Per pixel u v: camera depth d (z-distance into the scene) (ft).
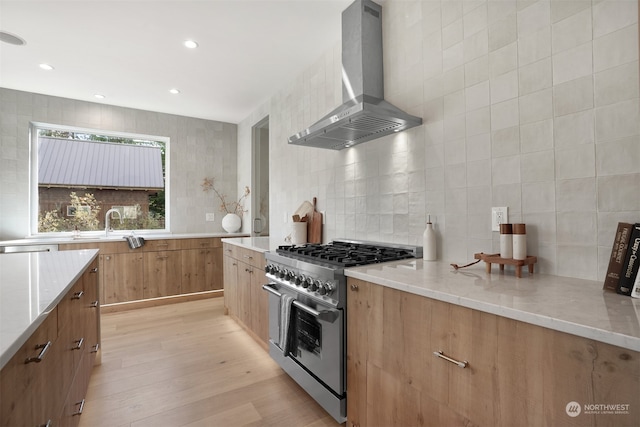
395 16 6.86
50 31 8.10
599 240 3.91
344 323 5.29
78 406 5.13
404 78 6.64
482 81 5.21
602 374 2.43
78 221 13.62
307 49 9.14
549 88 4.37
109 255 12.23
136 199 14.75
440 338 3.70
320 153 9.43
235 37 8.49
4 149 11.72
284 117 11.60
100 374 7.32
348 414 5.23
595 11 3.94
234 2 7.09
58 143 13.76
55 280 4.34
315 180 9.66
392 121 6.05
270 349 7.68
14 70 10.28
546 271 4.44
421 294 3.87
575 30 4.12
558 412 2.69
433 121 6.03
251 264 9.20
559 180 4.28
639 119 3.59
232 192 16.57
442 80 5.86
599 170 3.91
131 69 10.30
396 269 5.11
